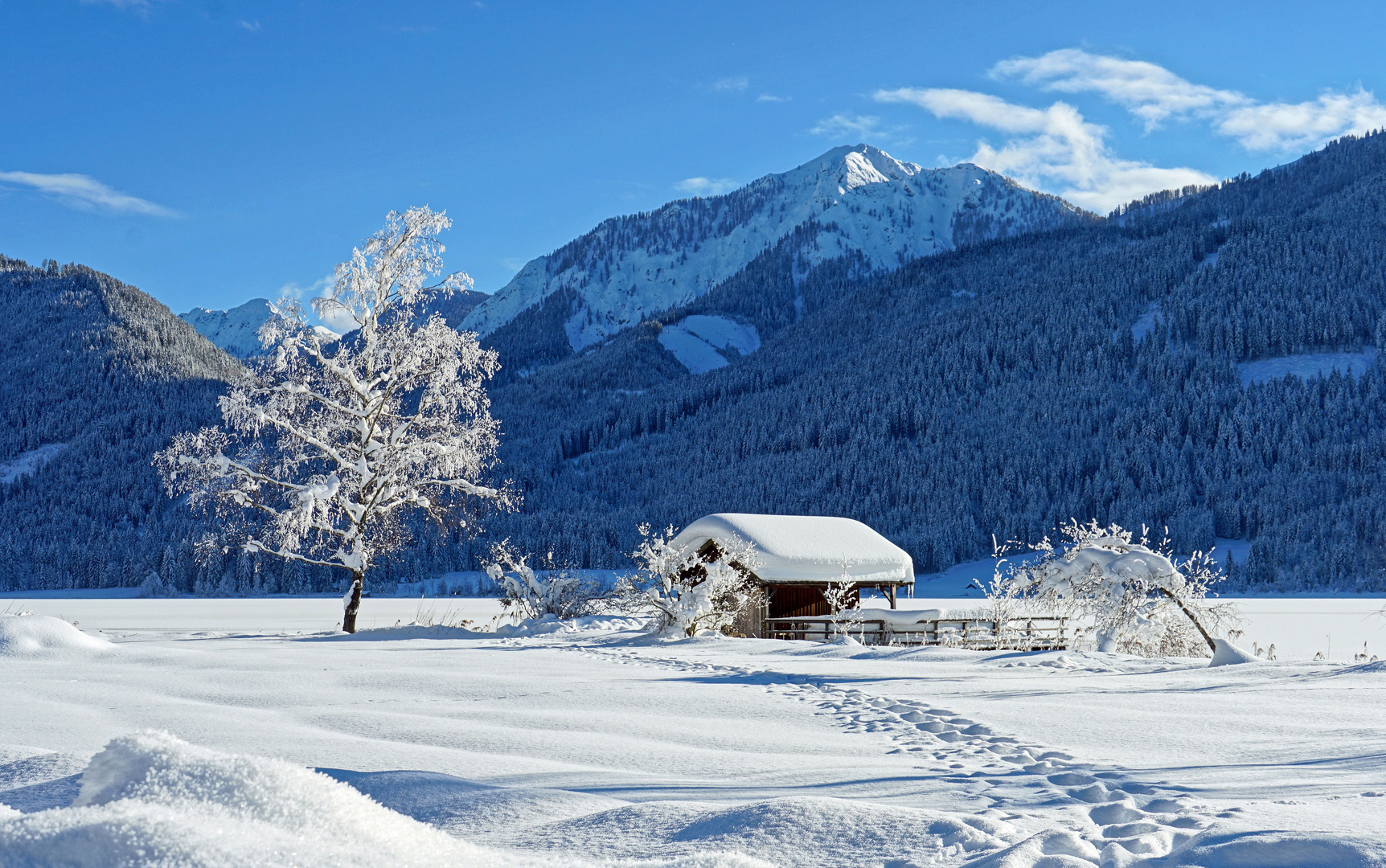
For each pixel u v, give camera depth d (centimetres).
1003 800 604
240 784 188
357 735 959
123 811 158
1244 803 557
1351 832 432
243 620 5572
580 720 1070
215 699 1248
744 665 1695
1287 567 12031
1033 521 13650
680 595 2595
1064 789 636
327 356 3002
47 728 999
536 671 1593
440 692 1327
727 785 677
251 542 2900
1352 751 778
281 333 2898
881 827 481
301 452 2995
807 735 970
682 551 2686
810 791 646
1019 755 815
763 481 17100
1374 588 11150
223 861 144
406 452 2969
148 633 2948
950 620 2681
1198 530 13188
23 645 1706
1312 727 937
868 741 925
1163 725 970
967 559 13088
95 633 2798
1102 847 469
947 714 1077
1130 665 1667
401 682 1430
